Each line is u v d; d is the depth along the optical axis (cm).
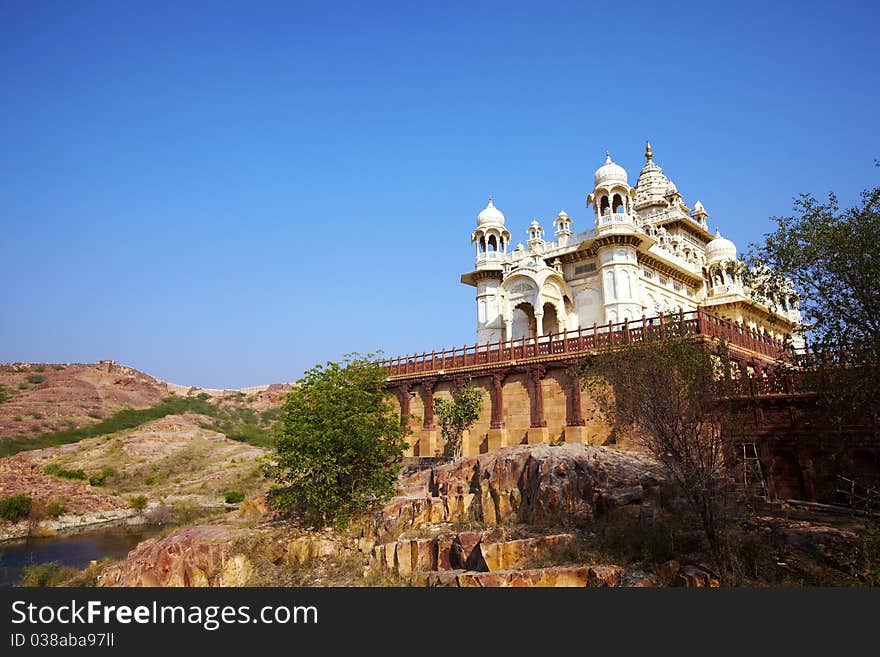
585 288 4869
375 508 3075
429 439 4122
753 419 2664
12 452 8962
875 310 1662
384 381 3666
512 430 3769
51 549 4516
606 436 3338
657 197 6888
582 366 3381
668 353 2108
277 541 2922
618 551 2138
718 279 5809
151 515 5616
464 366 4066
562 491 2541
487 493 2819
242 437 11156
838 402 1798
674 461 2098
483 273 5475
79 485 6181
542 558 2195
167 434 8694
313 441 3088
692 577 1861
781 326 6038
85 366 14625
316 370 3409
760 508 2344
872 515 1961
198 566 2808
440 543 2520
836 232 1698
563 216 5628
